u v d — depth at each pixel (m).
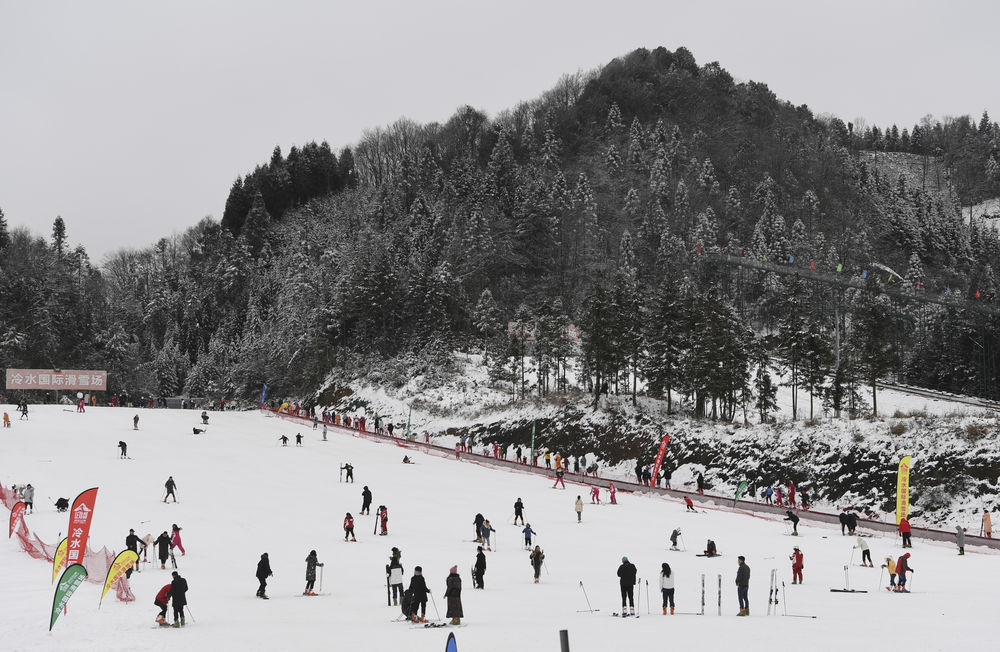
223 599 26.28
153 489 49.28
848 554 37.66
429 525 43.19
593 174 186.50
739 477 60.00
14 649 18.59
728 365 70.25
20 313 110.62
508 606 25.73
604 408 77.06
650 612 24.89
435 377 98.75
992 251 177.25
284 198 180.50
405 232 138.62
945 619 22.27
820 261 138.00
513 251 138.12
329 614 24.22
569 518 47.47
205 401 117.62
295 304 122.38
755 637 19.75
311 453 70.00
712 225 148.50
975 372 93.31
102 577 28.33
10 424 72.12
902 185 197.38
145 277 189.50
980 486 47.31
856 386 75.19
